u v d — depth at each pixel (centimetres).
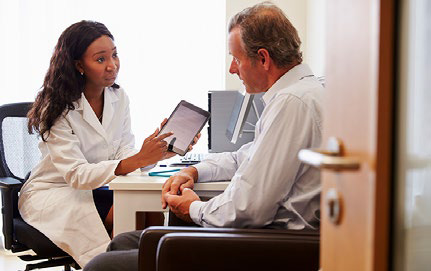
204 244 127
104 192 246
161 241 129
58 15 348
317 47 310
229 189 155
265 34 160
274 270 127
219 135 267
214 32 353
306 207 151
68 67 236
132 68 352
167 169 222
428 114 60
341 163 62
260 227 151
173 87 355
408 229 60
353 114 64
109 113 252
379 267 58
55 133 231
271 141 147
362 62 61
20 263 337
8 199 231
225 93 266
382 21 57
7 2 347
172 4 351
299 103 148
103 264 151
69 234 221
